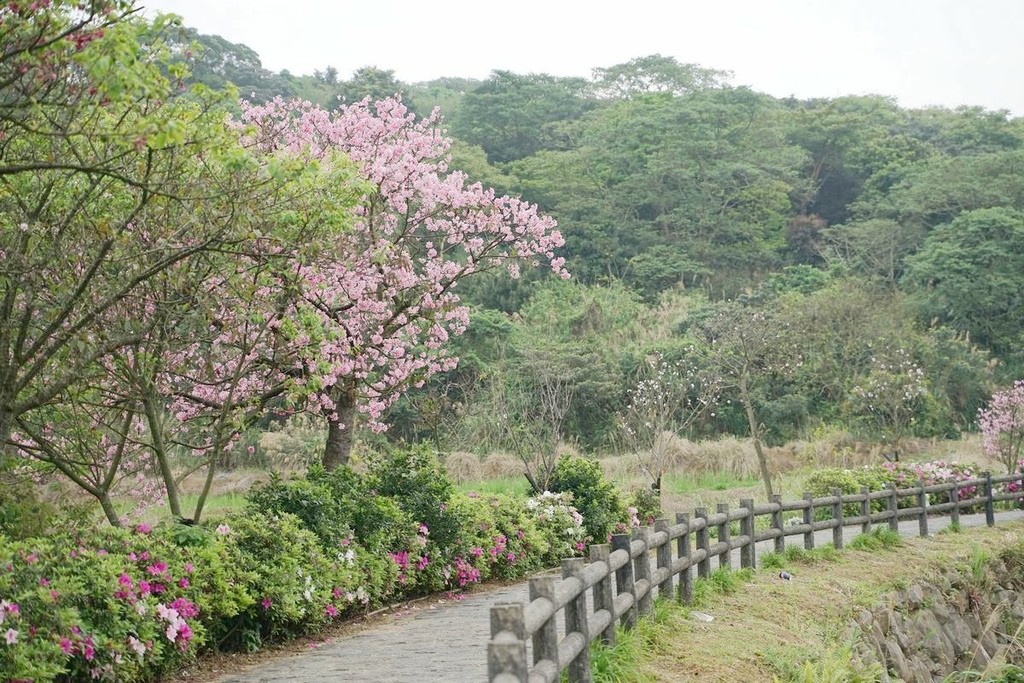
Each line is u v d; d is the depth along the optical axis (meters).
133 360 10.48
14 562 7.23
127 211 9.52
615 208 59.94
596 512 16.88
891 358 39.78
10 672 6.41
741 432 40.00
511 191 58.44
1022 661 15.26
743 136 62.94
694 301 50.78
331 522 10.85
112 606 7.29
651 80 81.56
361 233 14.22
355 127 14.58
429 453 13.29
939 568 16.00
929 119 81.62
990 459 30.97
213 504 21.52
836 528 16.33
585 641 7.05
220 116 8.27
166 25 7.51
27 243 9.06
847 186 70.12
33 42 7.12
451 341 39.22
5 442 8.82
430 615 11.09
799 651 9.48
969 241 49.69
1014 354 46.88
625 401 38.28
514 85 73.06
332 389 13.75
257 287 9.83
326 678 7.65
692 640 9.29
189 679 8.03
